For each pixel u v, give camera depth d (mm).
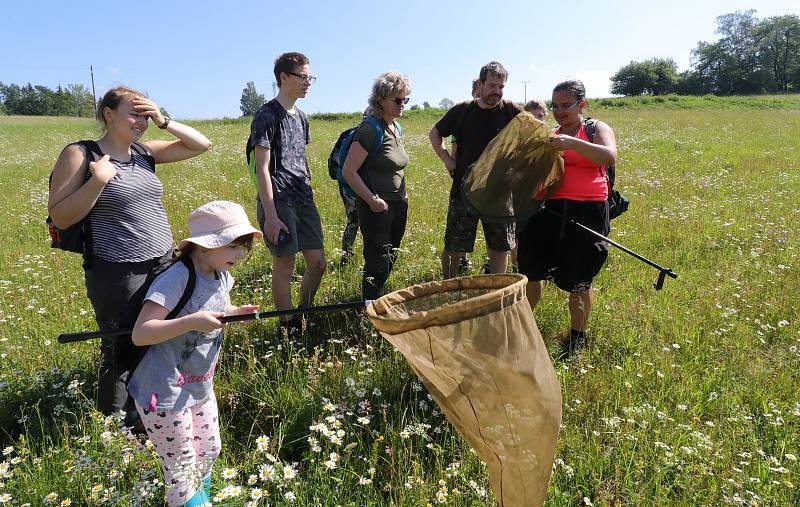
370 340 4160
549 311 4742
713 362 3994
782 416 3338
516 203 4184
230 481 2670
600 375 3691
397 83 4227
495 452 2316
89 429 3162
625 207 4652
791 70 112562
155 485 2711
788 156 13680
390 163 4434
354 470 2865
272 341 4254
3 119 44562
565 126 4215
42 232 8172
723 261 5980
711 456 2934
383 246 4523
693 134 19422
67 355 3988
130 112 3162
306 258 4641
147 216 3307
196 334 2576
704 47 119125
